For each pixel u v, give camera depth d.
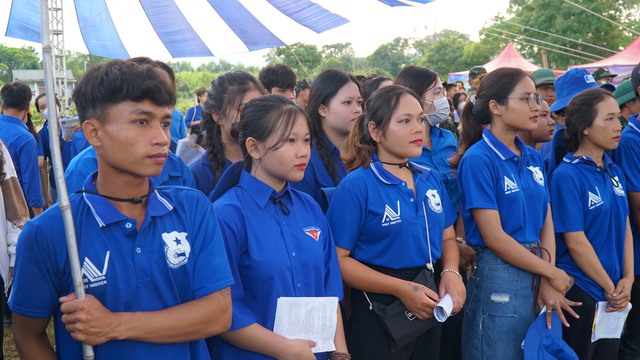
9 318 4.99
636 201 3.68
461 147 3.39
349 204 2.74
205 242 1.85
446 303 2.65
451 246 3.04
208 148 3.04
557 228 3.31
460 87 11.02
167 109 1.69
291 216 2.40
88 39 4.13
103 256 1.69
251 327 2.18
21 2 3.14
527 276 3.04
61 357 1.77
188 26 4.27
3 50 13.03
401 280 2.67
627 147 3.71
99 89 1.63
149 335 1.68
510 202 3.03
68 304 1.60
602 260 3.33
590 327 3.26
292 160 2.34
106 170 1.71
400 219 2.73
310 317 2.29
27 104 5.26
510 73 3.13
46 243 1.70
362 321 2.74
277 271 2.26
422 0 3.96
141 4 4.01
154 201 1.77
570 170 3.32
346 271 2.70
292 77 4.57
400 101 2.79
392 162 2.85
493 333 3.03
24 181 5.07
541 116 3.80
